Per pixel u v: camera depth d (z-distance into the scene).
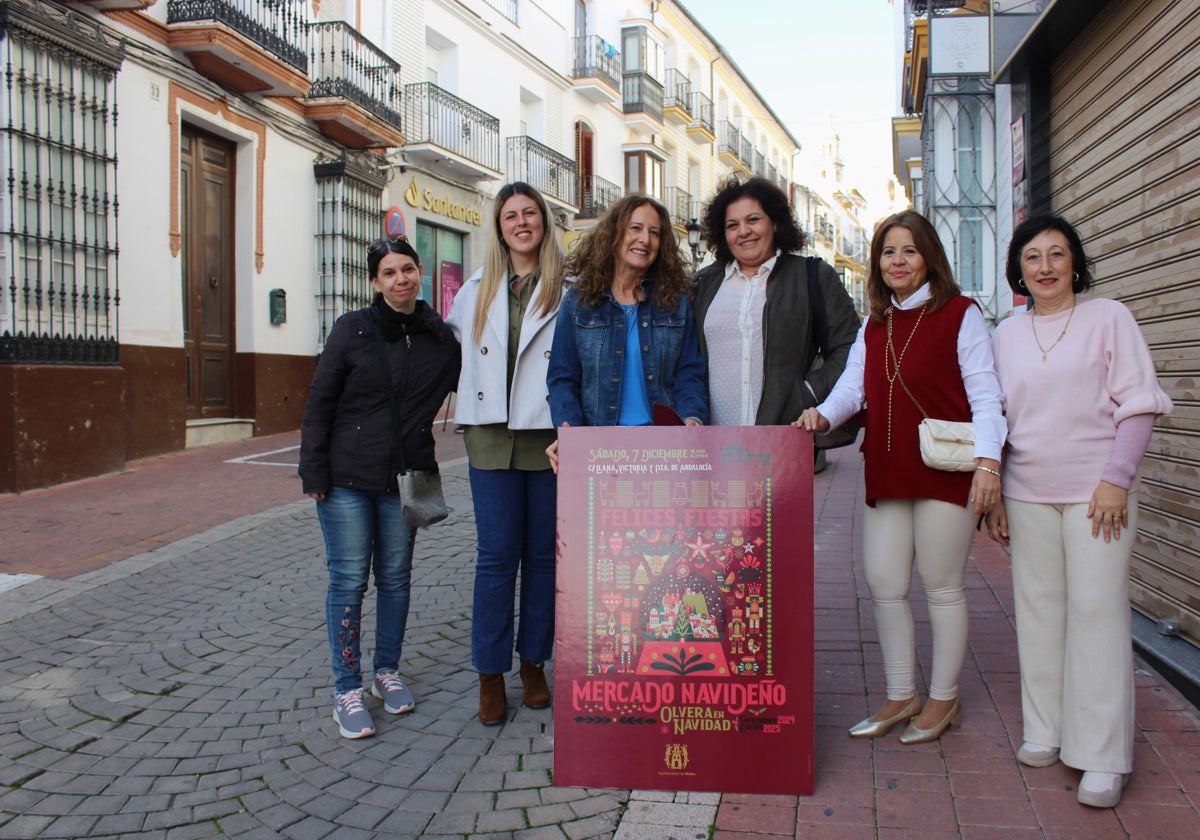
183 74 10.13
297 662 4.07
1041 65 5.20
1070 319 2.81
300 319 12.51
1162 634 3.72
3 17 7.57
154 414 9.76
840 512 7.23
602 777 2.84
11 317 7.74
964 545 2.96
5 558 5.82
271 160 11.82
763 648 2.79
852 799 2.72
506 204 3.40
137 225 9.50
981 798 2.69
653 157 24.83
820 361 3.38
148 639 4.39
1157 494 3.90
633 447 2.89
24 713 3.54
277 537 6.44
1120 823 2.53
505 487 3.36
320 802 2.81
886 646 3.16
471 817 2.70
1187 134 3.56
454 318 3.55
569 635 2.88
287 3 11.60
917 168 14.38
